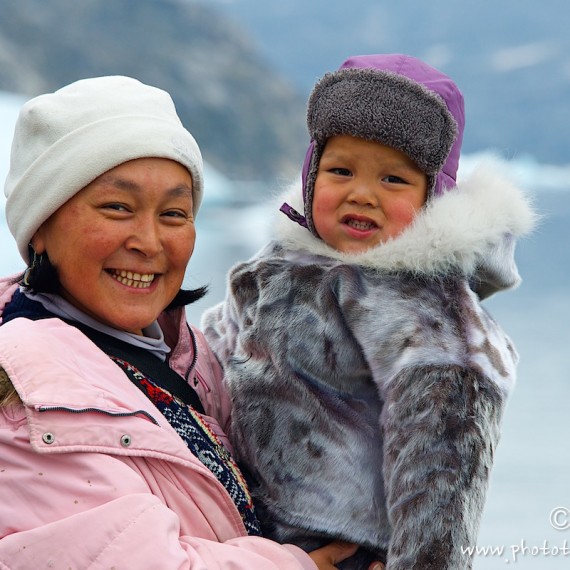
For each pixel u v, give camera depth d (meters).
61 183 2.67
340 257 3.17
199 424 2.89
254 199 52.59
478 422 2.74
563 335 14.20
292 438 3.03
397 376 2.85
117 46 111.88
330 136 3.26
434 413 2.74
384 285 3.01
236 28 131.25
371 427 3.00
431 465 2.71
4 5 102.69
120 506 2.35
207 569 2.39
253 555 2.51
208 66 119.50
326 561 2.92
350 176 3.23
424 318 2.90
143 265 2.75
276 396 3.07
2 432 2.41
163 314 3.13
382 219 3.19
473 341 2.86
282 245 3.40
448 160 3.30
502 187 3.21
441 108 3.18
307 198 3.34
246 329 3.21
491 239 3.06
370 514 2.98
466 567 2.68
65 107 2.74
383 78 3.16
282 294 3.14
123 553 2.30
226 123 108.81
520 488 7.38
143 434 2.50
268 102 116.25
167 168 2.77
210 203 48.94
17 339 2.54
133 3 123.88
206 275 14.97
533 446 8.53
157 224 2.78
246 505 2.88
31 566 2.29
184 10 128.38
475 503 2.72
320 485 2.99
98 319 2.87
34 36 100.44
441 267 3.01
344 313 3.01
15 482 2.39
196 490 2.61
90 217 2.70
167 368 2.96
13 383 2.43
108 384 2.58
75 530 2.31
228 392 3.22
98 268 2.73
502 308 17.22
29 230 2.75
